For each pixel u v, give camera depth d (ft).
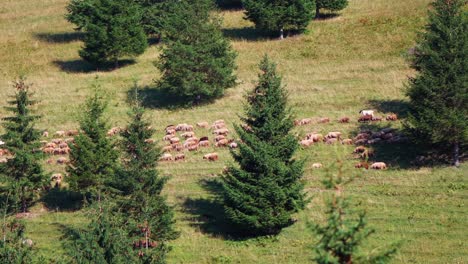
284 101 654.94
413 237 597.52
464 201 651.25
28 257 450.30
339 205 268.21
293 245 607.78
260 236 631.15
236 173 634.84
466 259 557.33
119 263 424.05
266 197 620.08
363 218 263.70
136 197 577.84
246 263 583.99
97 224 437.58
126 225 514.27
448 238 592.19
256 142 628.28
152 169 605.31
